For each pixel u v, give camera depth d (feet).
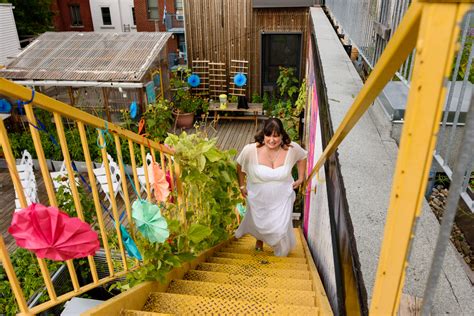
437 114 1.96
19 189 4.58
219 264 10.77
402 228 2.29
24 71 32.14
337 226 6.45
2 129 4.30
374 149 8.07
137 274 7.36
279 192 10.85
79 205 5.72
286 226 11.23
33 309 5.08
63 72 31.94
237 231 12.39
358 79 12.53
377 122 9.16
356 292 4.41
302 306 7.11
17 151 30.32
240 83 35.24
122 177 6.52
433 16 1.78
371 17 11.25
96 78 31.07
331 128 7.83
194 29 36.65
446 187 7.64
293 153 10.55
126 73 31.42
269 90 38.86
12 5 48.62
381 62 2.48
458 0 1.73
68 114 5.12
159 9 61.87
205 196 10.91
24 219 4.45
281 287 9.21
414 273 4.76
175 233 8.43
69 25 69.92
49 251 4.70
